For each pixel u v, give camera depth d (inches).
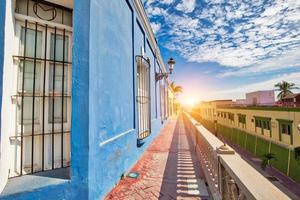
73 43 95.5
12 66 92.8
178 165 183.9
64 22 113.0
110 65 132.3
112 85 135.6
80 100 94.7
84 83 96.1
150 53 330.3
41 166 101.8
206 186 134.6
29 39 101.1
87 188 93.2
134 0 202.4
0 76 79.0
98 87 110.2
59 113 109.8
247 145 1326.3
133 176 154.2
